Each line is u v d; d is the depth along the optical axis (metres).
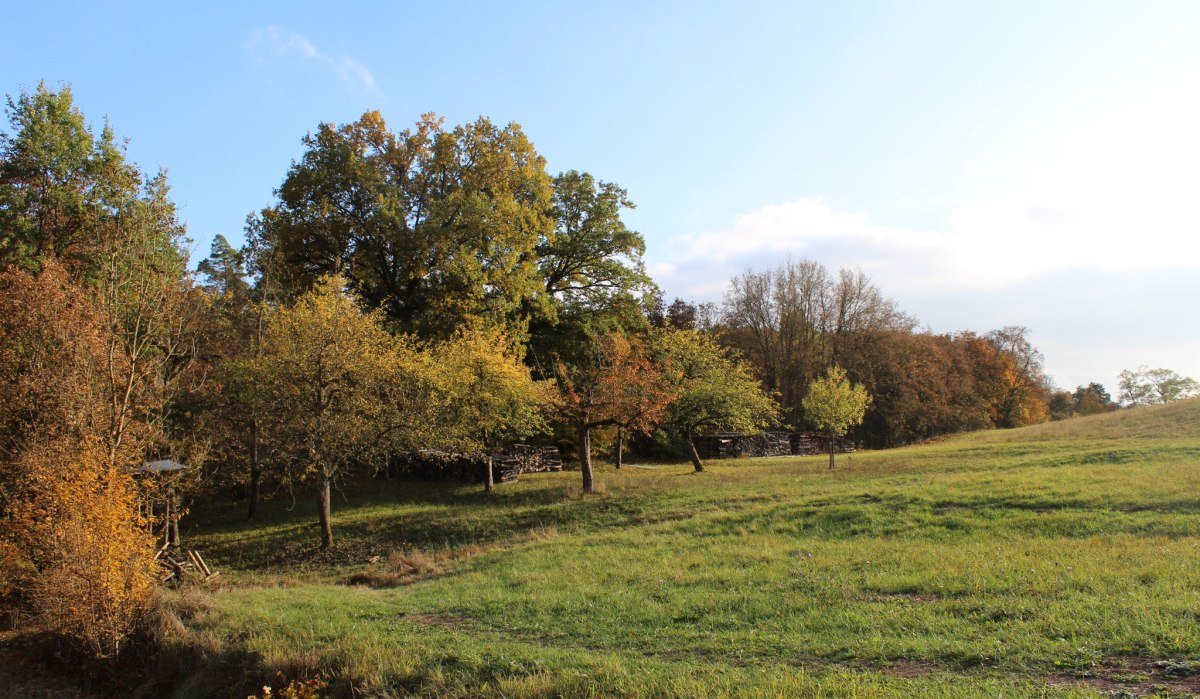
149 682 13.08
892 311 65.88
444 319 36.19
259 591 17.62
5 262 24.03
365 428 25.81
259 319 31.47
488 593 15.12
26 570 17.64
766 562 15.38
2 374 20.05
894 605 10.77
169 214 20.02
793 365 64.25
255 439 29.69
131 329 21.08
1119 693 6.68
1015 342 88.19
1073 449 30.91
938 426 69.56
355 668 10.66
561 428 45.12
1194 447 26.30
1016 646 8.22
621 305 44.94
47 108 26.36
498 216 36.31
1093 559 12.02
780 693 7.42
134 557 14.93
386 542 24.62
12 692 13.95
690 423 35.72
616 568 16.33
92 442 16.09
